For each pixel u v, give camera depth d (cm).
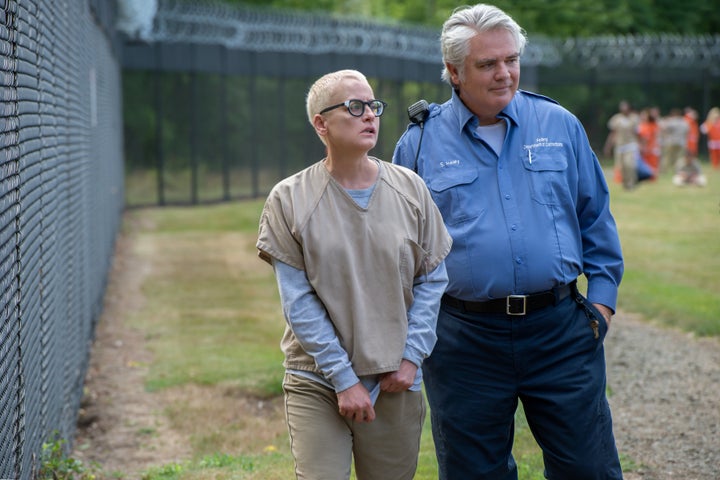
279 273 739
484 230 800
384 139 5762
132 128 4522
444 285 764
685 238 3266
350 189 740
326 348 721
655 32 8938
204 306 2339
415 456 775
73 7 1491
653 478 1121
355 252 731
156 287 2592
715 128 6756
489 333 804
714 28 9506
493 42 792
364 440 758
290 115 5381
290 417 753
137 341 1977
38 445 964
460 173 815
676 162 6438
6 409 739
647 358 1700
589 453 798
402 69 5891
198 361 1770
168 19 4566
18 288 817
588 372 804
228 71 4959
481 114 817
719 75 7706
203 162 4869
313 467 731
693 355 1717
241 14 4916
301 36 5297
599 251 832
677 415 1365
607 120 7831
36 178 967
